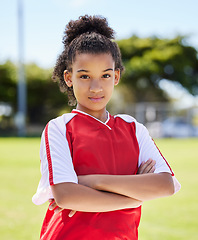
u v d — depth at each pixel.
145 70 23.06
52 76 1.78
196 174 6.31
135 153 1.50
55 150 1.39
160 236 3.02
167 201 4.34
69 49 1.50
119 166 1.44
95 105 1.44
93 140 1.41
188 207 4.04
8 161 7.93
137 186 1.37
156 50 23.73
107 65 1.43
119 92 24.03
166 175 1.45
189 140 14.85
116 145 1.45
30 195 4.64
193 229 3.23
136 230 1.47
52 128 1.46
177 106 17.59
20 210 3.90
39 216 3.68
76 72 1.44
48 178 1.34
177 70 23.89
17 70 20.95
